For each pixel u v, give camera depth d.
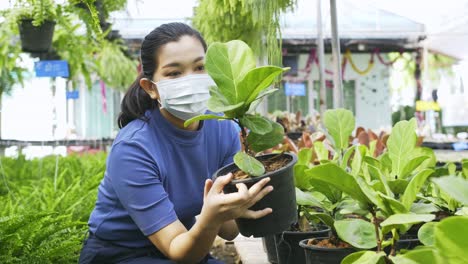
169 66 1.70
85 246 1.93
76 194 3.16
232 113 1.43
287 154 1.62
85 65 7.28
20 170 5.27
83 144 11.26
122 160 1.71
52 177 5.16
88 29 5.00
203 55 1.73
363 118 13.59
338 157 2.06
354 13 10.89
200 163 1.88
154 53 1.73
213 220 1.41
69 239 2.23
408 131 1.65
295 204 1.54
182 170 1.83
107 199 1.85
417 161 1.60
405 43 11.77
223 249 3.86
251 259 2.83
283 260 2.25
